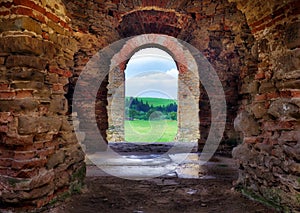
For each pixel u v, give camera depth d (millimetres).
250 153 3369
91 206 3074
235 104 7008
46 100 2840
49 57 2926
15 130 2520
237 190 3615
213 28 6641
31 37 2615
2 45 2568
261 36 3242
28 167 2559
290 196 2607
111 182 4164
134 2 6758
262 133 3158
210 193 3635
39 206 2664
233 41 6465
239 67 6738
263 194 3049
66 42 3352
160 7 6871
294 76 2635
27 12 2580
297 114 2586
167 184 4094
